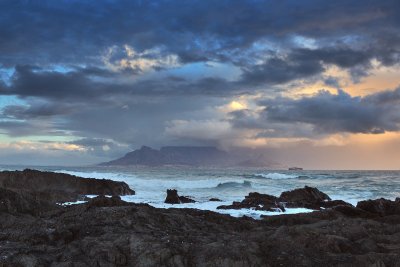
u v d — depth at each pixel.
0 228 13.30
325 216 20.23
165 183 57.28
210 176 82.69
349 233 13.05
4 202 17.11
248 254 10.15
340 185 57.03
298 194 33.66
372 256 10.20
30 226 13.13
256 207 27.30
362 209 24.05
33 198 18.78
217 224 15.27
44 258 9.88
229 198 38.53
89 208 16.14
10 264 9.43
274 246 10.92
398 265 9.89
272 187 53.34
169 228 13.16
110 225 12.72
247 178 75.38
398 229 14.27
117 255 9.98
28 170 38.84
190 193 44.94
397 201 25.34
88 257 9.99
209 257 10.05
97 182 40.66
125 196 39.62
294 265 10.01
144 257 9.98
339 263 10.12
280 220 19.06
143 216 13.67
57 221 13.50
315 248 11.02
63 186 38.78
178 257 9.97
